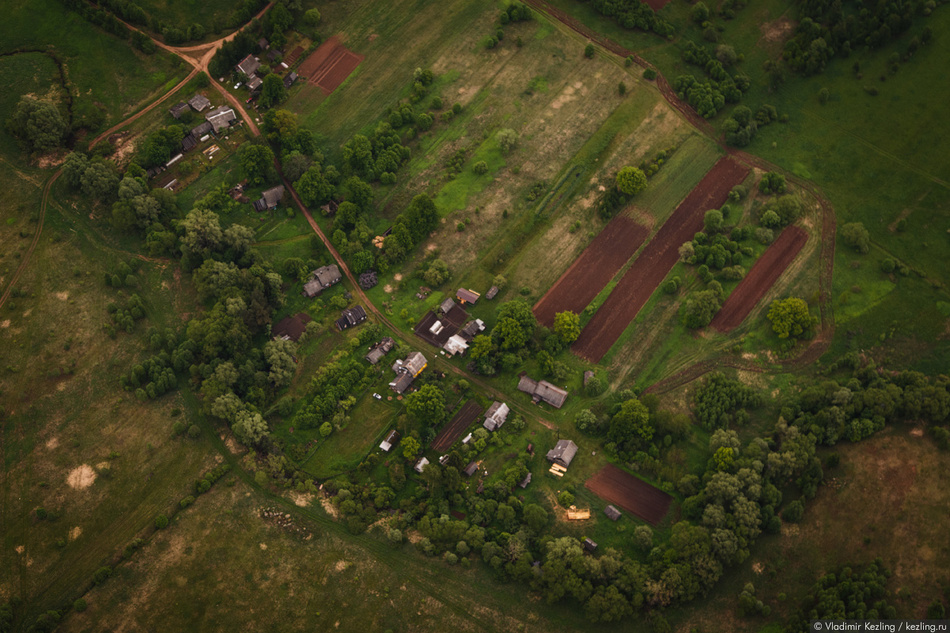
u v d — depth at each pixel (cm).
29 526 14738
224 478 15450
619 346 17012
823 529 14650
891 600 13888
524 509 14788
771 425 15888
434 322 17388
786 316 16612
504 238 18412
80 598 14088
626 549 14675
